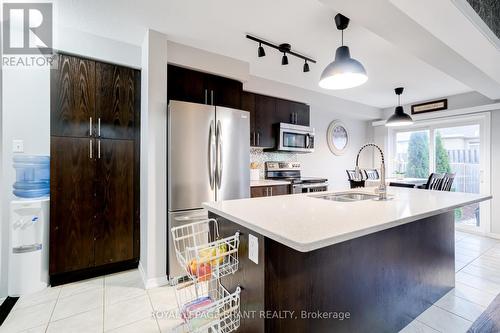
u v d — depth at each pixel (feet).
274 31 7.70
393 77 11.46
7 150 7.02
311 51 9.04
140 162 8.70
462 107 13.88
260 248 3.72
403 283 5.65
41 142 7.44
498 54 7.04
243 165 9.27
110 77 8.30
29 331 5.49
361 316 4.70
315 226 3.69
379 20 5.44
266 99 12.62
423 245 6.27
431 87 12.99
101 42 8.02
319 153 16.56
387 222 3.99
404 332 5.52
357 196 7.81
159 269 7.63
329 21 7.14
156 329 5.55
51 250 7.42
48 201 7.41
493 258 9.84
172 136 7.73
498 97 11.86
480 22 5.78
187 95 8.83
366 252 4.77
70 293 7.07
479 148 13.29
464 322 5.86
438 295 6.85
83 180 7.87
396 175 15.80
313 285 4.00
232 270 4.60
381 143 18.07
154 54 7.69
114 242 8.37
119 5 6.42
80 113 7.82
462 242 11.84
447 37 6.13
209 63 9.13
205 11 6.68
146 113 7.72
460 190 14.06
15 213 6.86
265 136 12.57
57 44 7.43
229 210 4.94
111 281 7.82
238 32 7.81
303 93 13.61
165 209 7.82
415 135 16.52
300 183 12.96
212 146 8.43
